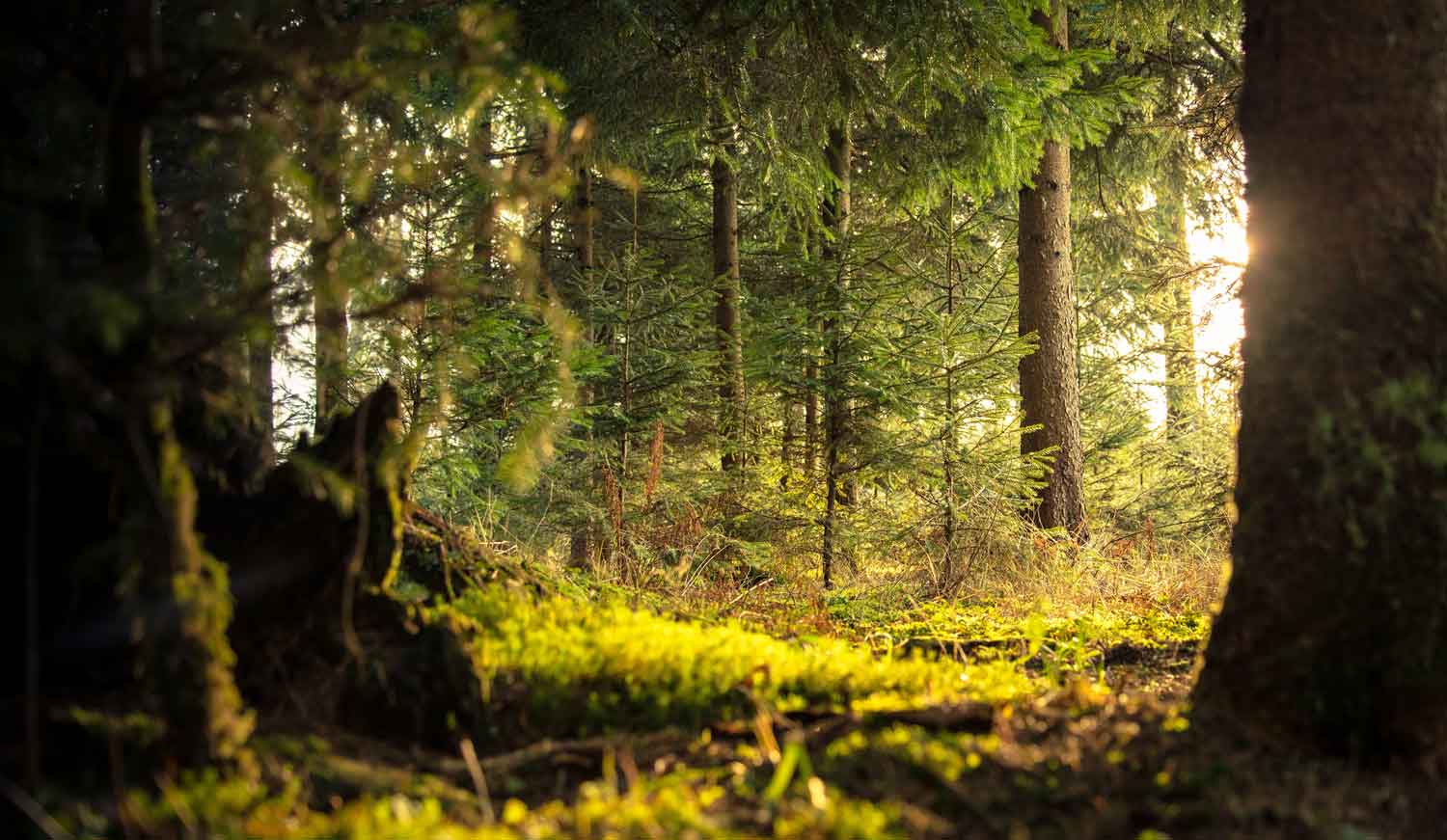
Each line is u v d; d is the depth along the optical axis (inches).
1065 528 414.6
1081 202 560.1
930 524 342.3
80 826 90.7
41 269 86.5
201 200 123.1
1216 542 398.0
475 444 283.4
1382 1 125.6
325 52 108.7
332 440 140.3
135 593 98.0
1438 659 117.0
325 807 99.8
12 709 105.3
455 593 170.6
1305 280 127.2
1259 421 130.3
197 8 116.0
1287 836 98.5
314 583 134.4
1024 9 315.6
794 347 335.3
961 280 532.1
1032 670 198.1
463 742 115.8
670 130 353.1
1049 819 101.0
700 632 167.0
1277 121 132.0
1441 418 118.6
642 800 100.8
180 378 100.8
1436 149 124.0
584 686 135.7
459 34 120.5
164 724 99.1
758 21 303.9
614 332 367.6
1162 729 125.0
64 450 106.7
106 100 107.2
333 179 138.8
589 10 304.3
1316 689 121.3
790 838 92.0
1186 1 397.1
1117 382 601.0
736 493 358.6
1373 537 118.8
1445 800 110.7
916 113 386.3
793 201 382.9
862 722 123.7
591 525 323.0
